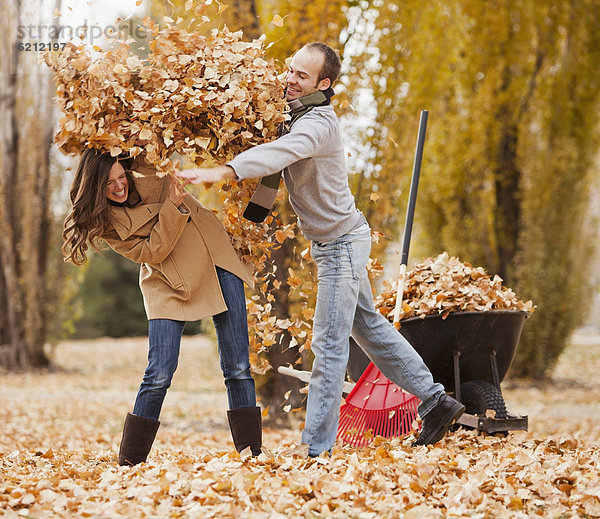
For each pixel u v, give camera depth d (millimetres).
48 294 30703
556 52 25125
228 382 6906
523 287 25672
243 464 6395
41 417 17062
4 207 29375
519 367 26422
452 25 23047
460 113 25453
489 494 5727
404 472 6094
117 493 5742
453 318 8133
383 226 17422
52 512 5344
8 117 29047
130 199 6656
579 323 27469
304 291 8039
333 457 6715
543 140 25641
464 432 8133
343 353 6645
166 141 6254
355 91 15477
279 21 7047
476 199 25766
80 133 6371
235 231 7297
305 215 6555
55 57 6379
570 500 5613
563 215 25562
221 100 6281
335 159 6395
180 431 15344
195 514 5156
